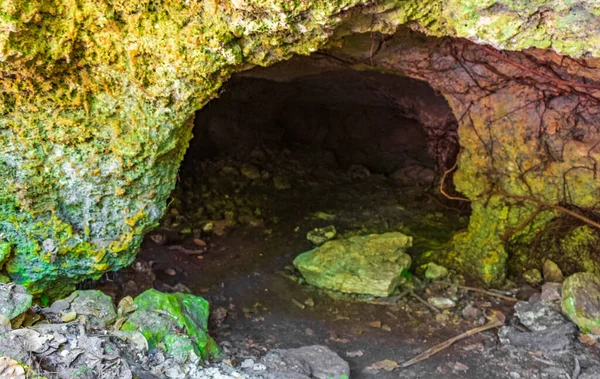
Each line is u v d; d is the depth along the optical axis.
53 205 3.67
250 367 4.07
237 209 8.00
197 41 3.19
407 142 10.43
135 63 3.29
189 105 3.52
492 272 6.01
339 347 4.96
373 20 3.36
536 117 5.33
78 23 3.12
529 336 4.99
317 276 5.99
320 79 8.80
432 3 3.22
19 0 2.89
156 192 3.86
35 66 3.16
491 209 6.01
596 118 5.06
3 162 3.46
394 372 4.61
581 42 3.02
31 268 3.79
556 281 5.86
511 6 2.94
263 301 5.70
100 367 3.11
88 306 3.79
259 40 3.27
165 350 3.73
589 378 4.38
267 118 10.12
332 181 9.62
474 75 5.42
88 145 3.54
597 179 5.29
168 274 6.00
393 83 8.64
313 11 3.01
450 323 5.40
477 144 5.83
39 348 3.06
